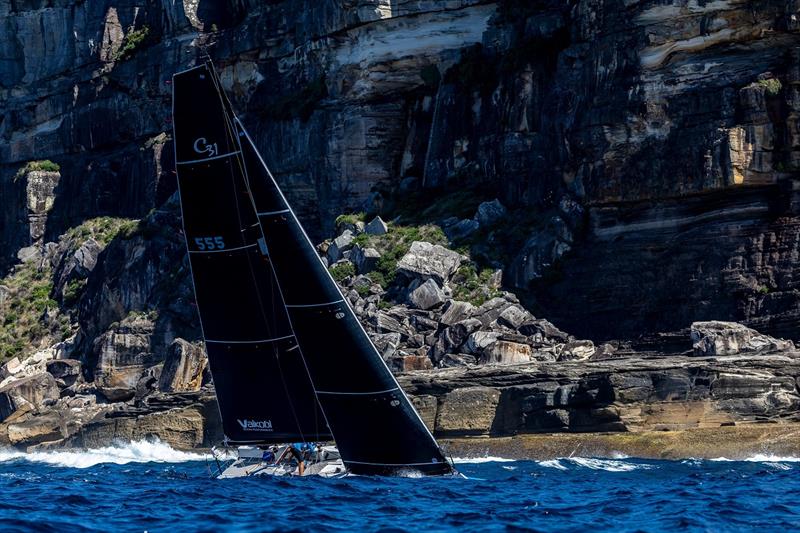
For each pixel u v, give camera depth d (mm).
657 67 139125
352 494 80312
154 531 67438
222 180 87000
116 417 144500
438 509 74875
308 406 88000
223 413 89812
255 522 69688
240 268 87625
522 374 121750
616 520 71062
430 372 128375
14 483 98625
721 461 107062
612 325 138750
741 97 133875
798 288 129625
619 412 115250
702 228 136375
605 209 143500
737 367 114688
